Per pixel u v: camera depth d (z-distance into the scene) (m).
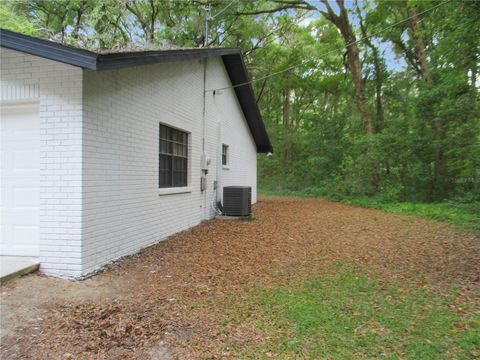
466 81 11.06
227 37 22.17
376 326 3.32
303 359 2.75
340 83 24.62
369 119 17.00
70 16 15.85
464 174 12.11
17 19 13.27
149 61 5.46
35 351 2.81
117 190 5.41
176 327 3.25
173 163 8.00
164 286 4.38
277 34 22.55
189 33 18.02
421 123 14.01
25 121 4.80
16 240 4.81
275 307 3.75
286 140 26.72
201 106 9.48
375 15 18.19
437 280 4.73
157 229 6.90
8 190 4.83
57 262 4.56
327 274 4.98
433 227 9.17
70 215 4.53
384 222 10.06
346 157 18.22
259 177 28.00
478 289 4.35
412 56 18.16
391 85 18.97
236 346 2.94
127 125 5.71
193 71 8.88
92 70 4.41
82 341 2.97
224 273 4.97
